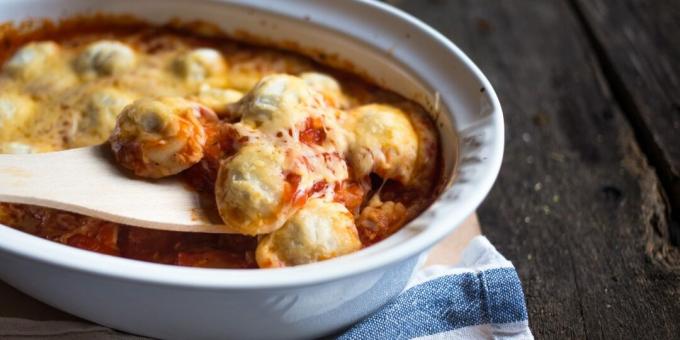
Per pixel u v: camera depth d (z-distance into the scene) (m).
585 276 0.51
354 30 0.54
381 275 0.43
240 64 0.56
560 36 0.68
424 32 0.52
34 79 0.55
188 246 0.47
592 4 0.70
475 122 0.47
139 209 0.45
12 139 0.52
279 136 0.46
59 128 0.52
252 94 0.48
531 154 0.59
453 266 0.50
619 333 0.48
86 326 0.46
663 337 0.48
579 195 0.56
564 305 0.50
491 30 0.68
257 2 0.56
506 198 0.56
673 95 0.62
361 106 0.53
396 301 0.47
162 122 0.46
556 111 0.62
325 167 0.46
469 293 0.48
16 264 0.44
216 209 0.45
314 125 0.47
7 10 0.56
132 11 0.57
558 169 0.58
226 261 0.46
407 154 0.49
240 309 0.43
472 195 0.43
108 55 0.55
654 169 0.58
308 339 0.47
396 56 0.52
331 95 0.53
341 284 0.42
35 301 0.48
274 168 0.45
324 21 0.55
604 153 0.59
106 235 0.47
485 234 0.54
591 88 0.63
